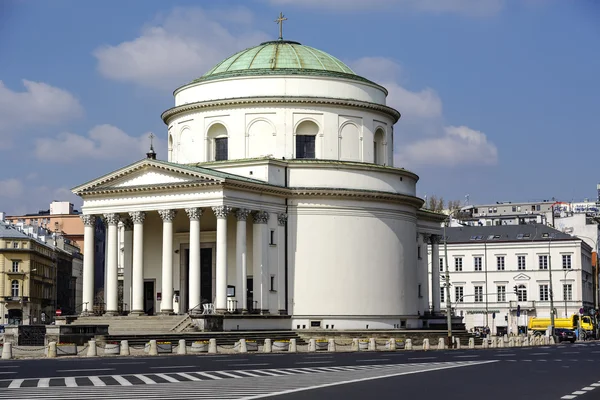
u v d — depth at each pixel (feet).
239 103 286.25
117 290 271.90
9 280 492.95
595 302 543.39
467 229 512.22
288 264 273.95
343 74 294.46
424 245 339.98
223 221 253.44
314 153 289.33
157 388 107.65
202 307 266.98
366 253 281.95
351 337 270.46
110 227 272.10
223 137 291.58
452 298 498.28
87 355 199.62
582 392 105.09
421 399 95.66
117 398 95.25
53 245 576.20
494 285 492.54
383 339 271.90
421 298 334.65
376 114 300.61
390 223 289.53
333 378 124.67
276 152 284.61
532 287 486.38
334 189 277.03
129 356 197.47
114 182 272.51
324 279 275.59
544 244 486.38
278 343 231.71
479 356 199.93
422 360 178.19
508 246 491.72
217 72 301.02
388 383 116.47
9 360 182.39
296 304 273.13
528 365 159.74
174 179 260.83
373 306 281.74
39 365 158.30
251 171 272.92
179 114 298.97
